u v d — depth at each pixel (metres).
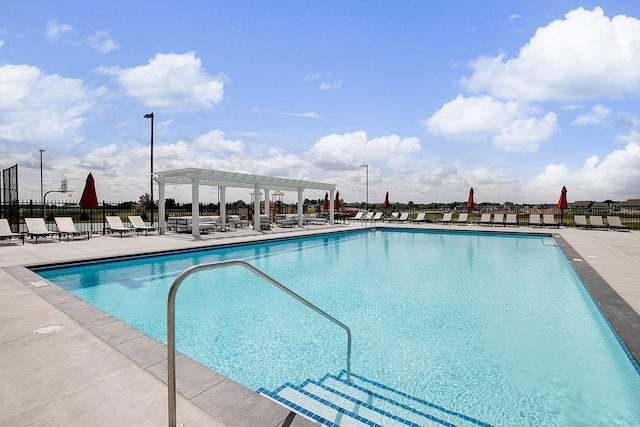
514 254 11.53
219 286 6.92
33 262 7.57
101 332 3.43
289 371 3.45
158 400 2.21
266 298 6.09
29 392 2.29
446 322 4.94
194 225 13.73
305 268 9.05
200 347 4.04
